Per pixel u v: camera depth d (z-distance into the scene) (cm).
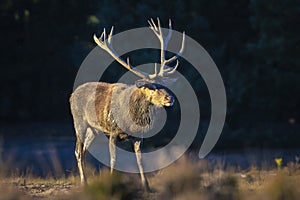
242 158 5850
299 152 6194
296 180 3156
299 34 6794
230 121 7550
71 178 3984
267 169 4650
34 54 9362
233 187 2933
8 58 9400
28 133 8325
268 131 7269
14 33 9300
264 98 7375
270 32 6919
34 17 9181
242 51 7931
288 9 6712
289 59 6919
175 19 7188
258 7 6912
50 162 5997
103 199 2748
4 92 9569
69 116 9519
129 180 3017
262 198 2791
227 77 7406
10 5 9100
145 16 7094
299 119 7750
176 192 2911
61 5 9062
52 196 3075
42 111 9550
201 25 7256
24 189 3338
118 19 7256
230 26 8156
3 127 8944
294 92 7212
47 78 9512
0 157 5769
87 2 9069
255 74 7344
